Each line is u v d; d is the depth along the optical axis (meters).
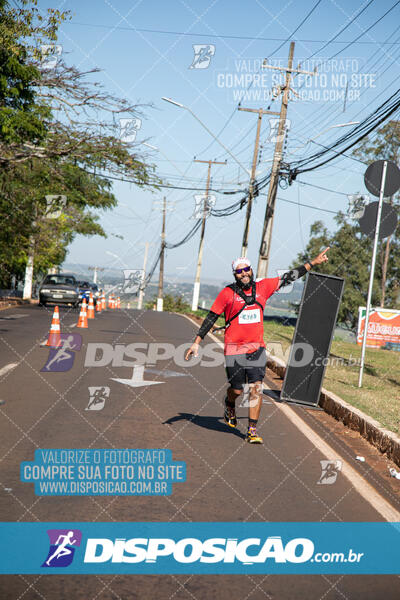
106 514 4.90
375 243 11.62
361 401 9.73
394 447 7.09
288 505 5.33
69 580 3.87
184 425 7.93
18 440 6.75
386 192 11.53
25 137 20.36
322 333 10.13
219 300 7.34
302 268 7.50
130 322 26.83
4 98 19.97
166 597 3.71
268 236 24.36
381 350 22.97
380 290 54.16
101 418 7.97
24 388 9.75
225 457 6.61
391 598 3.88
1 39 18.09
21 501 5.07
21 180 24.36
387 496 5.77
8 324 21.06
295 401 10.16
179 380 11.55
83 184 25.25
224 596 3.77
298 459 6.77
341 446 7.55
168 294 77.56
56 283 36.34
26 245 33.09
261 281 7.41
